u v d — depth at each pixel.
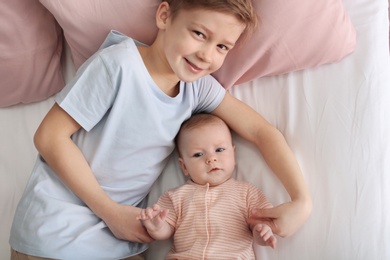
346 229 1.10
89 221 1.14
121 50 1.11
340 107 1.21
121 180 1.20
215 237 1.12
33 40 1.27
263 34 1.20
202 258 1.10
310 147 1.20
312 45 1.21
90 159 1.16
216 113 1.26
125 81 1.10
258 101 1.28
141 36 1.22
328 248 1.10
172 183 1.26
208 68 1.09
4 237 1.24
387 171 1.14
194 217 1.15
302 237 1.12
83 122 1.11
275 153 1.18
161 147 1.21
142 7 1.18
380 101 1.20
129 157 1.18
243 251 1.11
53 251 1.07
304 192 1.13
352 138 1.17
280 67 1.25
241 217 1.15
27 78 1.30
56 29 1.32
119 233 1.14
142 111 1.14
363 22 1.29
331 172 1.16
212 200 1.16
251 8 1.07
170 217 1.16
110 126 1.13
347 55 1.26
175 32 1.06
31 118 1.35
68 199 1.15
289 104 1.25
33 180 1.17
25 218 1.11
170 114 1.18
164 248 1.21
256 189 1.18
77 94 1.10
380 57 1.25
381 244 1.08
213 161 1.17
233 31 1.06
